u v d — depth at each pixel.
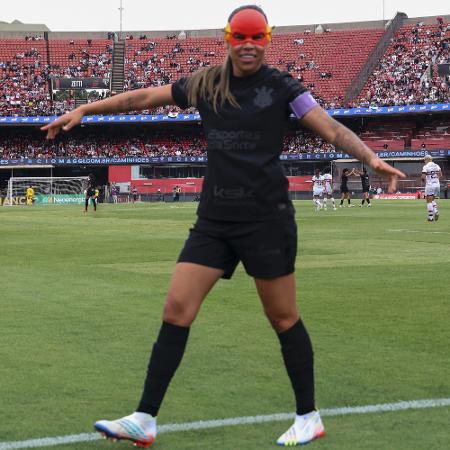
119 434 6.40
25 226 40.00
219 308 13.42
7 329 11.66
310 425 6.67
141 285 16.73
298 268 19.56
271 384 8.49
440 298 14.52
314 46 108.31
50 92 105.69
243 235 6.51
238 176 6.48
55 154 102.00
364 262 20.91
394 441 6.64
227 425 7.11
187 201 96.38
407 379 8.70
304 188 96.44
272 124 6.52
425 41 103.31
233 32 6.41
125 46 112.56
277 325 6.79
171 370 6.54
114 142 102.75
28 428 7.00
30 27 142.12
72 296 15.09
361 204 69.50
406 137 96.31
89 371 9.11
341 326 11.84
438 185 40.72
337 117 97.88
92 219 47.12
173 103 6.85
